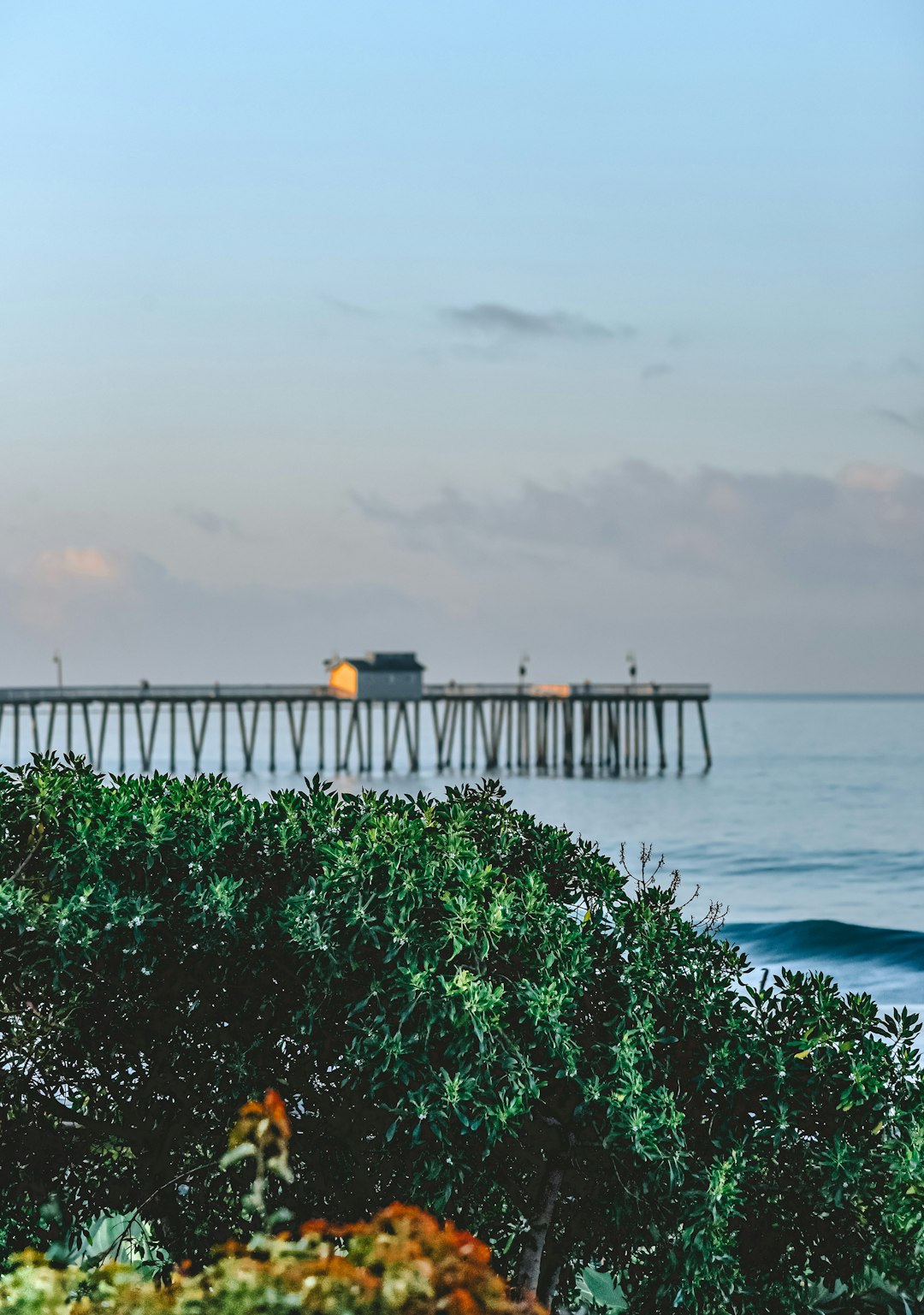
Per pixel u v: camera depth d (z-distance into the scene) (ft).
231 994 34.17
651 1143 32.65
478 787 39.78
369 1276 18.75
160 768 435.53
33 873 33.99
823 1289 36.60
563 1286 36.32
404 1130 31.68
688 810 303.27
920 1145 34.96
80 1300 20.11
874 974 116.98
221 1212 33.73
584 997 35.32
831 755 527.40
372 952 33.17
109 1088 34.96
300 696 342.64
